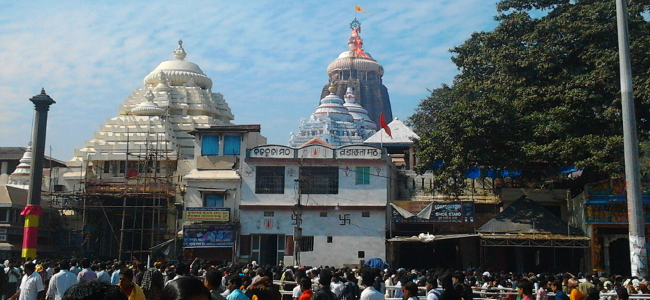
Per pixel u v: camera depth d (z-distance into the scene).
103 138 69.50
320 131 111.00
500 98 51.69
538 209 50.62
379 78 171.12
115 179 62.09
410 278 21.80
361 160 55.84
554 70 53.81
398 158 72.81
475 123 50.62
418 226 57.03
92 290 7.41
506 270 52.59
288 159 56.41
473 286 28.69
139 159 61.19
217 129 59.25
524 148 49.94
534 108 52.16
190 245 55.34
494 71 57.62
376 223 54.94
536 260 52.28
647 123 50.31
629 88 31.77
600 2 51.78
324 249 55.03
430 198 60.81
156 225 61.53
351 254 54.66
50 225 60.53
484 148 51.41
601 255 49.53
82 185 64.50
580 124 49.62
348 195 55.56
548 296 22.28
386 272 31.80
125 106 76.31
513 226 49.12
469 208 53.41
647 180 48.38
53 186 65.38
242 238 56.03
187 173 62.38
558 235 48.34
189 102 77.25
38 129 50.56
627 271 51.22
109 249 62.50
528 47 54.59
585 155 48.38
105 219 62.72
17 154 75.31
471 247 54.44
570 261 52.00
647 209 48.22
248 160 56.97
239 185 57.22
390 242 54.66
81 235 59.72
